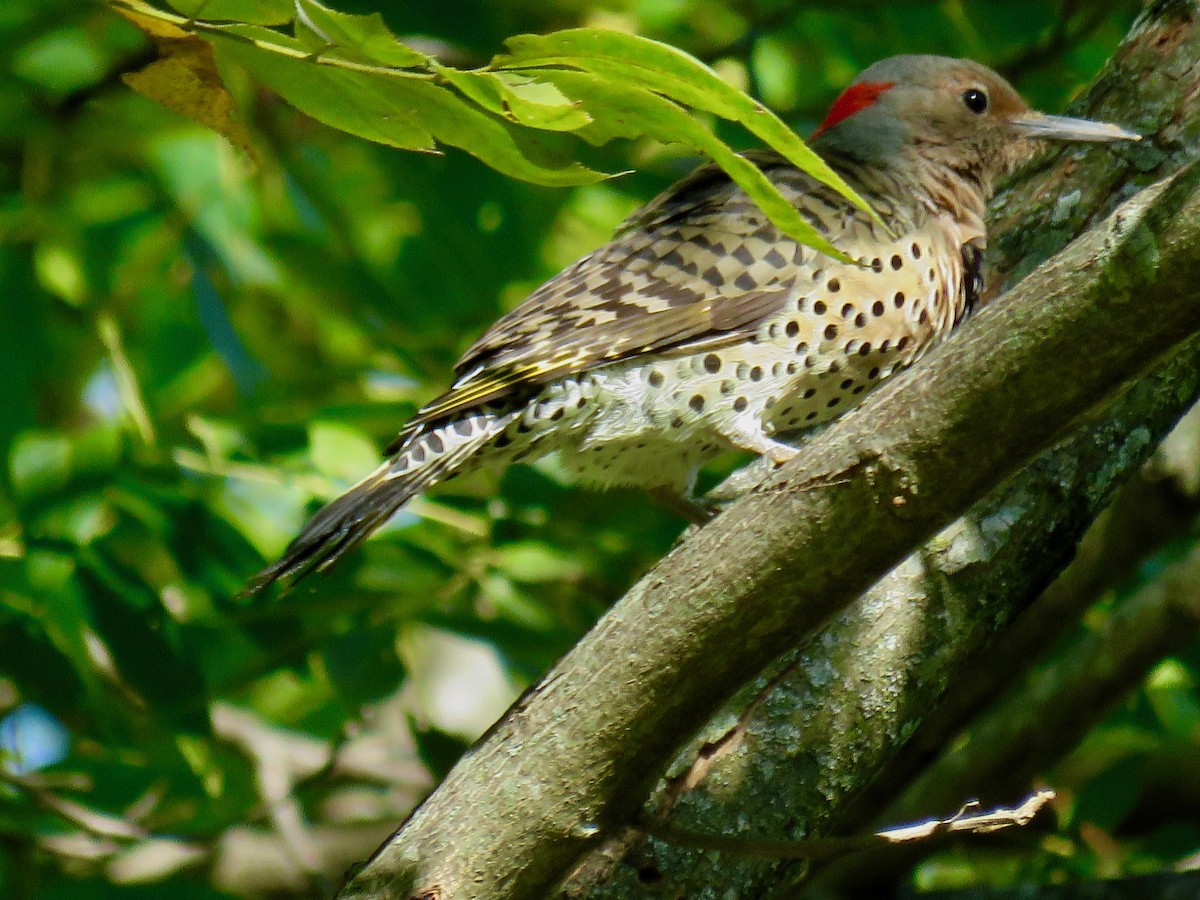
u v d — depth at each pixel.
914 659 7.61
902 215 9.89
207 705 10.53
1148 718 12.29
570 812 6.81
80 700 10.55
